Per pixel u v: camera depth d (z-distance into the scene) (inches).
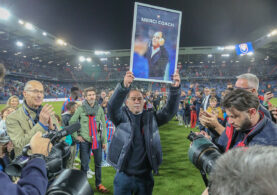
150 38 70.6
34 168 30.5
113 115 78.3
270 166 13.9
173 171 155.0
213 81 1596.9
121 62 1850.4
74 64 1875.0
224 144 60.1
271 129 46.4
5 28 994.7
